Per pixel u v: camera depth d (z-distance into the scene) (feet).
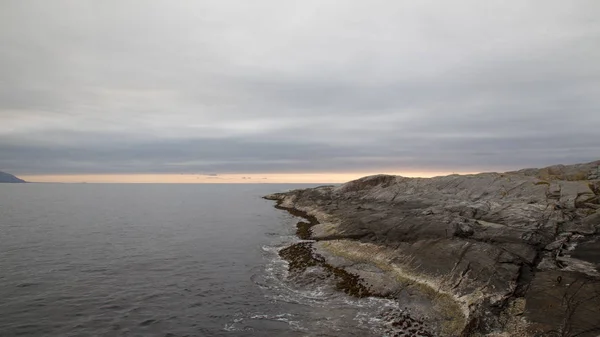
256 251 116.26
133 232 155.94
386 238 97.04
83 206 291.99
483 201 117.39
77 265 97.50
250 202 342.64
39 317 63.21
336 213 167.94
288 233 148.66
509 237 78.54
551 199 104.94
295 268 92.68
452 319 59.00
